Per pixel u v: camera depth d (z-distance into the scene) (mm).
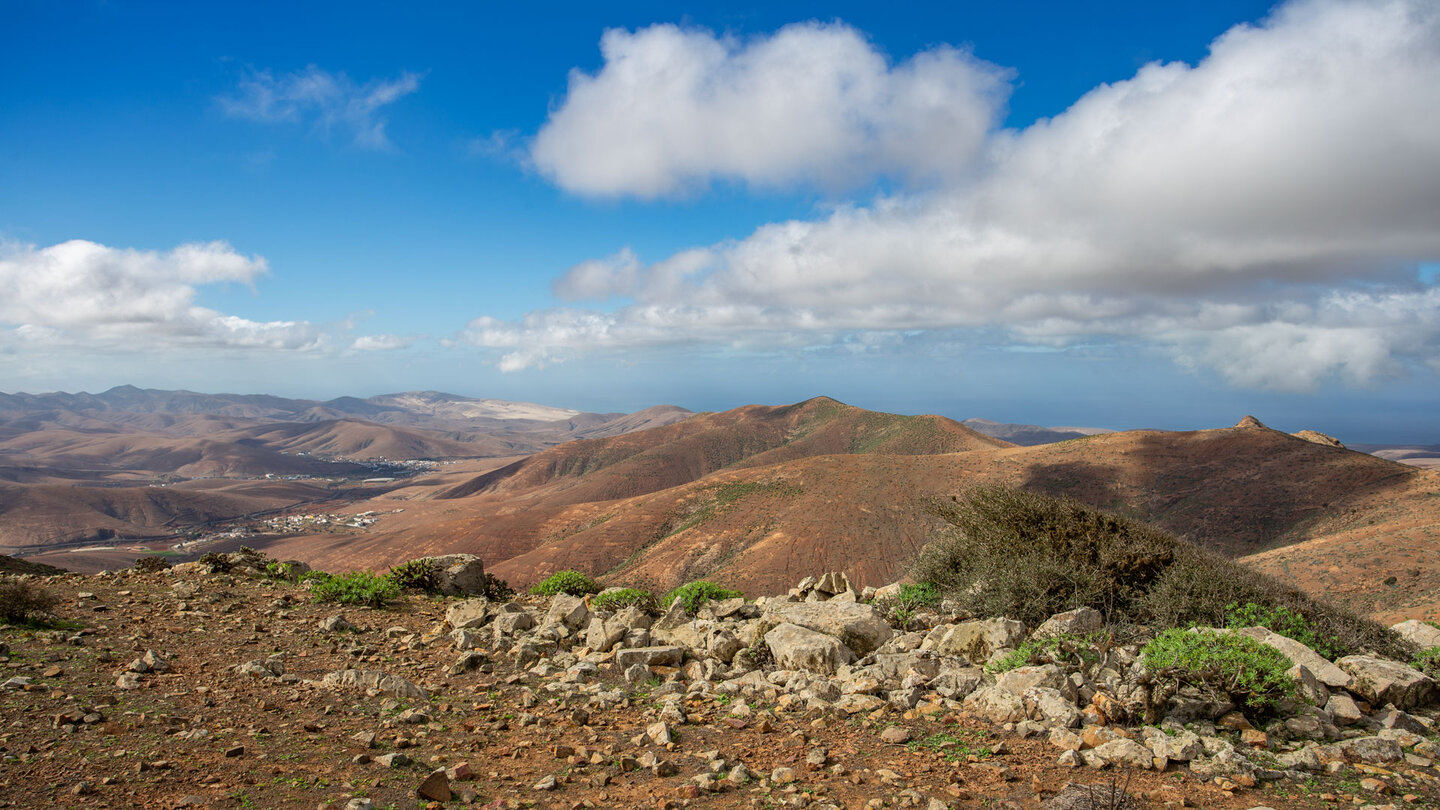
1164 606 9461
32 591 10008
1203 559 10211
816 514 126250
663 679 8930
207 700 7059
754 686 8250
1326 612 9570
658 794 5184
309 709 7027
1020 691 7066
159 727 6168
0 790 4691
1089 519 10984
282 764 5520
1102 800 4773
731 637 9852
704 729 6809
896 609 11227
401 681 7938
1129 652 8109
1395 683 7223
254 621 11172
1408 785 5281
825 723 6781
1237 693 6629
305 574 16281
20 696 6648
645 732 6637
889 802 4984
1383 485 100250
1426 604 42094
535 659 9719
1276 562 63094
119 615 10766
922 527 114562
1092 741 5980
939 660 8539
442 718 7090
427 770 5613
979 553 11414
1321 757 5793
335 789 5090
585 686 8430
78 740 5699
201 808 4648
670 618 11500
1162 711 6562
